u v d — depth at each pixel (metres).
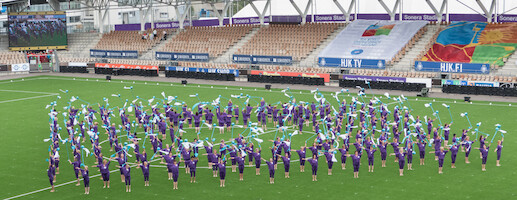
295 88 72.06
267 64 80.81
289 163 35.81
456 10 90.00
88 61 93.88
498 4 84.00
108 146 44.56
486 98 62.47
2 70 89.81
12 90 73.12
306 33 86.75
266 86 71.69
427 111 55.72
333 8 98.38
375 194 32.34
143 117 48.12
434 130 39.91
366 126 46.28
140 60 90.44
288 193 32.84
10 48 93.50
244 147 37.66
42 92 71.19
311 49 82.75
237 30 92.12
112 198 32.50
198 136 47.47
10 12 92.69
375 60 73.81
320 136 37.62
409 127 45.66
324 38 84.69
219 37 91.56
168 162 34.81
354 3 87.62
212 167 36.72
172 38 95.06
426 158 39.91
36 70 93.00
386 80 69.81
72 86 76.06
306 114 50.97
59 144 45.19
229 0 95.31
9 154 42.22
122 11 119.44
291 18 91.88
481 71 67.75
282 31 88.69
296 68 77.50
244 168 38.16
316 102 61.69
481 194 32.03
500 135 45.66
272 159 34.97
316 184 34.47
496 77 65.69
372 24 85.19
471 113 54.34
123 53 92.25
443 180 34.75
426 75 69.81
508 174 35.69
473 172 36.34
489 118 51.91
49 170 33.59
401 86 69.06
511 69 68.19
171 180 35.72
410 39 78.81
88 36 103.12
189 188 34.09
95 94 69.12
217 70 80.56
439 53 74.44
